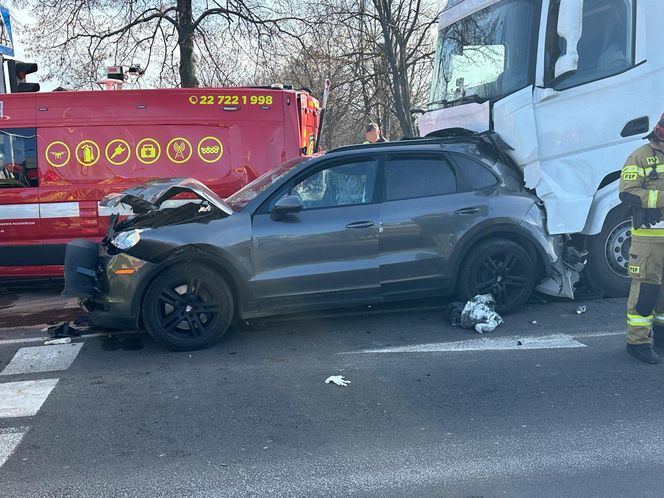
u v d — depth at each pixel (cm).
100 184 740
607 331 542
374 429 369
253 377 459
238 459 338
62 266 751
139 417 394
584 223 600
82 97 736
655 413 381
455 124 684
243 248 516
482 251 570
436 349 508
